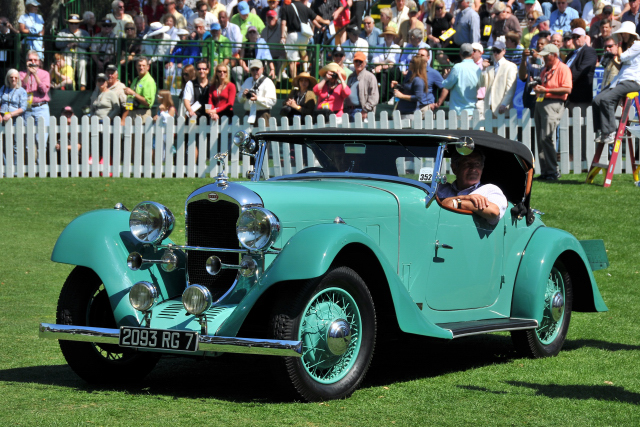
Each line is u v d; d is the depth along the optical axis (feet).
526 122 74.33
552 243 34.99
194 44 91.15
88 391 27.55
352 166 32.89
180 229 63.87
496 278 33.88
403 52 85.46
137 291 26.43
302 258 24.76
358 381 26.61
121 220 29.68
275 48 90.02
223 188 27.48
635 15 85.10
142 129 84.38
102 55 95.55
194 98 83.56
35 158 86.12
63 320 28.84
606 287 47.73
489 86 75.51
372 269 27.43
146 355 29.66
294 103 77.77
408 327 27.35
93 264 28.22
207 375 30.63
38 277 50.39
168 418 23.71
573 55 76.28
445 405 25.58
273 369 25.03
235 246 27.25
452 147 32.04
